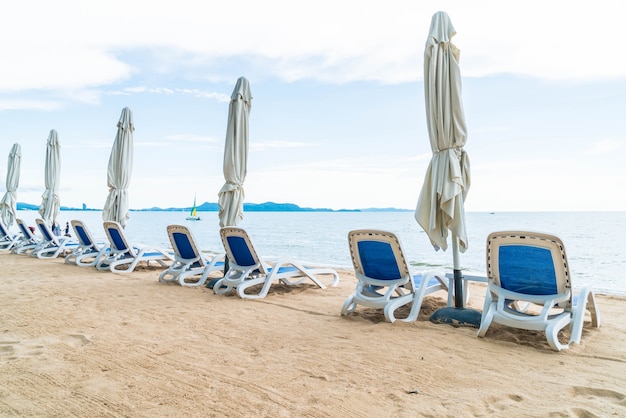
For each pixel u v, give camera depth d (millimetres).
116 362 2807
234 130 6570
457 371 2664
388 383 2453
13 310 4398
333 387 2391
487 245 3607
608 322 4199
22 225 11281
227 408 2100
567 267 3275
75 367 2691
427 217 4211
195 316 4293
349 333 3633
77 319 4059
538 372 2662
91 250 9070
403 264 4164
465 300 4535
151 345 3221
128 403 2150
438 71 4078
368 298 4242
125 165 9102
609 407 2105
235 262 5867
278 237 27031
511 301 3811
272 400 2201
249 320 4137
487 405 2145
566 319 3354
